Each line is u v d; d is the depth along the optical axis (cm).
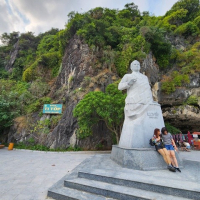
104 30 1755
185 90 1681
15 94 1708
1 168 677
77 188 395
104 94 1157
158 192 342
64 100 1609
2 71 2762
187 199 310
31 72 2161
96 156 695
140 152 483
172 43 2216
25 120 1573
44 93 1909
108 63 1630
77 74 1661
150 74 1688
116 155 573
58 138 1333
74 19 1812
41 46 2780
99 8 2062
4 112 1516
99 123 1393
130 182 373
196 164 549
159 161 484
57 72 2125
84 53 1712
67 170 640
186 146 1258
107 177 402
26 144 1410
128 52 1628
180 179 384
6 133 1630
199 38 2236
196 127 2167
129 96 632
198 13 2425
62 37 1988
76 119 1369
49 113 1533
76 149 1268
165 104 1773
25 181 501
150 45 1745
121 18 2384
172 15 2489
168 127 1609
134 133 562
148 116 594
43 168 675
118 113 1090
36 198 379
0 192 413
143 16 2714
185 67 1803
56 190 391
